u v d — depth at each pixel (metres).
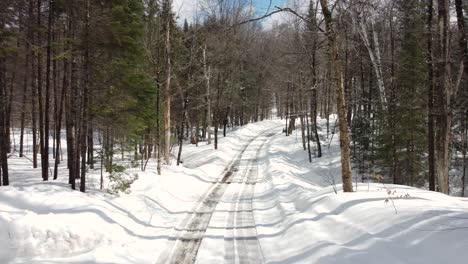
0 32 13.24
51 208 9.16
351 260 6.29
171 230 10.17
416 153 20.58
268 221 11.18
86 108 13.63
